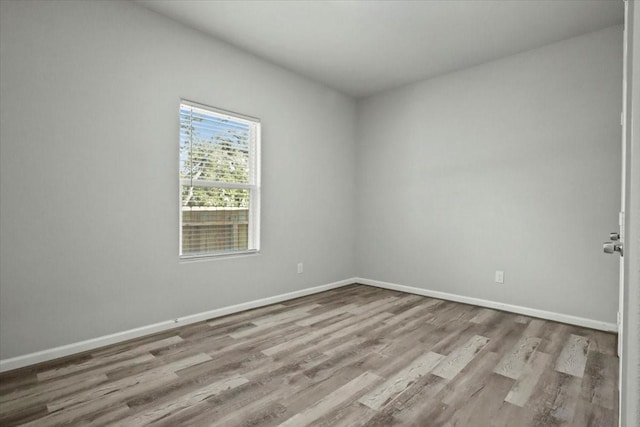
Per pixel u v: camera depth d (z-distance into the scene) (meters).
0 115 2.14
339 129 4.56
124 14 2.64
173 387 1.98
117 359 2.34
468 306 3.67
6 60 2.15
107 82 2.56
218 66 3.23
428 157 4.12
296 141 3.99
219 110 3.24
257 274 3.61
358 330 2.93
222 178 3.34
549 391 1.95
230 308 3.36
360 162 4.80
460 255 3.85
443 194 3.98
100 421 1.67
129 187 2.68
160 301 2.87
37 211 2.27
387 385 2.01
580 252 3.10
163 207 2.88
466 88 3.81
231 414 1.72
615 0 2.58
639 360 0.31
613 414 1.74
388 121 4.50
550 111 3.26
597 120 3.02
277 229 3.81
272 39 3.23
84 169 2.46
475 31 3.06
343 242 4.66
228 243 3.41
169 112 2.90
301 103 4.04
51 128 2.32
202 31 3.10
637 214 0.36
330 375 2.13
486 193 3.66
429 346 2.58
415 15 2.83
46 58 2.29
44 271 2.30
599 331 2.94
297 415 1.72
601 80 3.00
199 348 2.53
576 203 3.12
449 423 1.66
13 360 2.18
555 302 3.22
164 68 2.87
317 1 2.65
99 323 2.54
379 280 4.60
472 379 2.08
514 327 3.01
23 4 2.21
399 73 3.97
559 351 2.50
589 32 3.05
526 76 3.40
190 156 3.10
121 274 2.65
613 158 2.95
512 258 3.47
